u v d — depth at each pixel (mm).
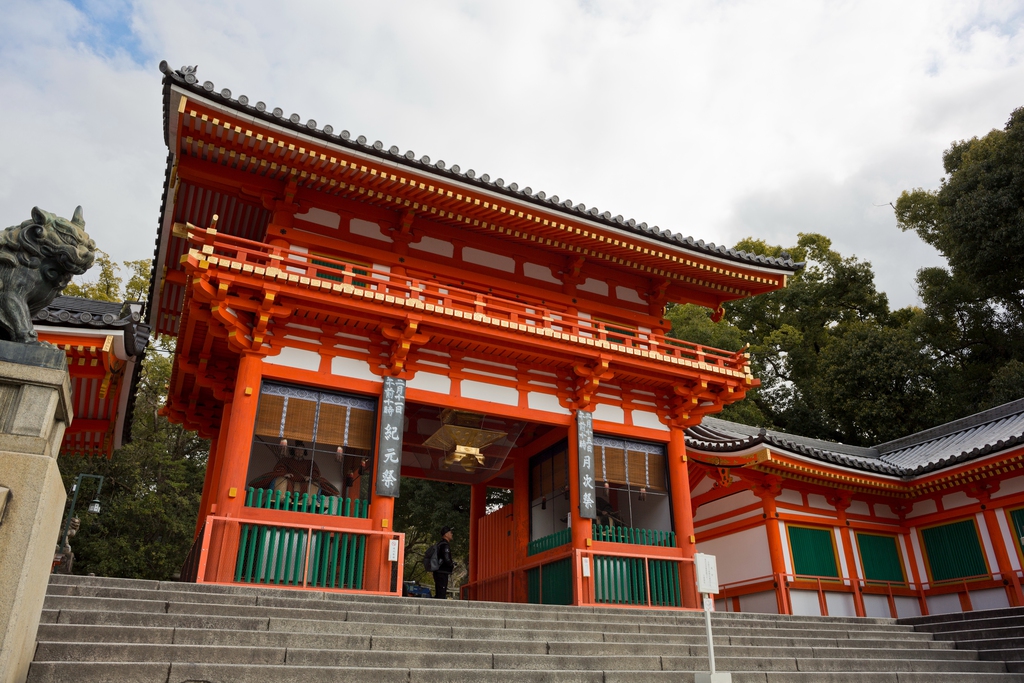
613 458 16953
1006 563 19953
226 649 7734
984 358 37844
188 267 12672
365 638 8883
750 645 11875
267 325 13953
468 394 15711
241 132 12891
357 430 14508
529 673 8523
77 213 7199
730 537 22266
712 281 18969
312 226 15531
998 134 36031
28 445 5996
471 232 17219
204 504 17797
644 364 16562
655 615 12727
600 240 16609
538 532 18078
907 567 22656
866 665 11523
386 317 14383
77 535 29891
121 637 7711
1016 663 12031
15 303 6543
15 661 5602
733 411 39438
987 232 34562
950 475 20641
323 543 13148
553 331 15578
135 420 34500
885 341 37906
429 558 16297
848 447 28719
